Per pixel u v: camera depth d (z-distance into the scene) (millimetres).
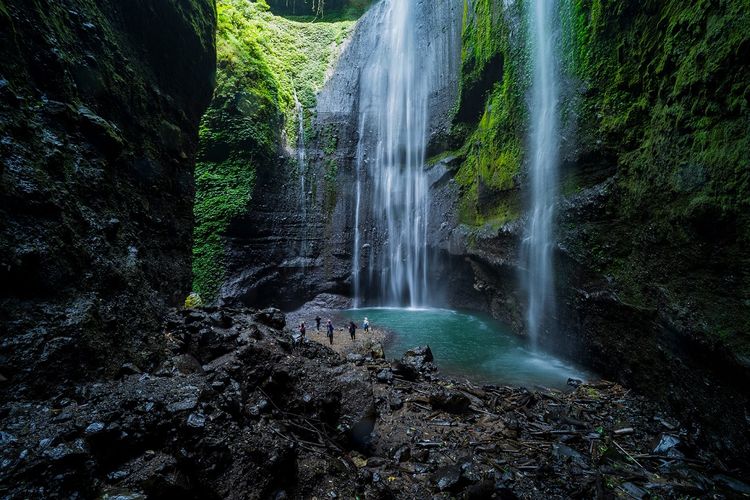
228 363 6137
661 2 8625
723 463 6543
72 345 4359
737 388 6523
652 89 8930
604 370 11125
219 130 20984
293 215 24688
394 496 4812
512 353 14359
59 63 5883
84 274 5176
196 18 12711
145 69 9680
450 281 23812
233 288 19781
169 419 3857
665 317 8000
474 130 21234
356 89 28859
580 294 11539
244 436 4203
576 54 12008
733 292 6527
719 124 6801
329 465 4898
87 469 3062
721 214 6621
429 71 24562
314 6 34281
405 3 27031
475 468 5824
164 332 6777
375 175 27281
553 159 12953
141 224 8344
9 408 3473
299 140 26359
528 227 14531
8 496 2648
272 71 26109
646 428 7809
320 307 24219
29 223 4484
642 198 8984
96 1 7824
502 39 17109
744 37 6195
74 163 5750
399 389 9500
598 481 5754
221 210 20422
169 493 3354
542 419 8297
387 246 26297
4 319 3951
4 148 4430
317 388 6434
